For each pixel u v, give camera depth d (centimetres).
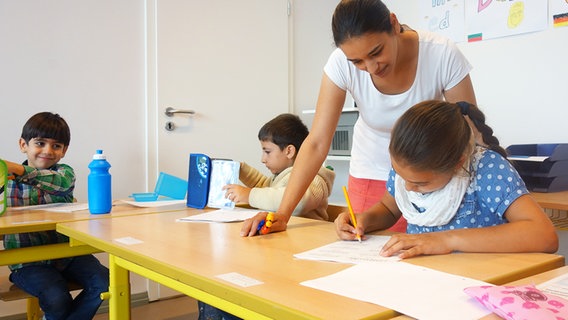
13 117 228
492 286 64
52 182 187
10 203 185
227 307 78
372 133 156
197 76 278
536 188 191
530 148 212
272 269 83
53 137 195
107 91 252
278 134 194
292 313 62
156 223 137
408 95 133
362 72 132
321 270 82
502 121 246
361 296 67
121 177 257
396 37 118
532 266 81
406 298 65
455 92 133
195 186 176
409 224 118
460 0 261
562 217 194
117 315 128
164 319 242
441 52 130
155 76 264
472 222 102
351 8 107
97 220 144
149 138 264
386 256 89
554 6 224
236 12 291
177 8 269
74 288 178
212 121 284
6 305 230
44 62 234
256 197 166
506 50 243
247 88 298
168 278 97
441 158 91
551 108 227
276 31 309
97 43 248
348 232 111
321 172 175
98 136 250
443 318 58
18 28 228
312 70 330
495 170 100
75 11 242
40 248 152
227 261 90
